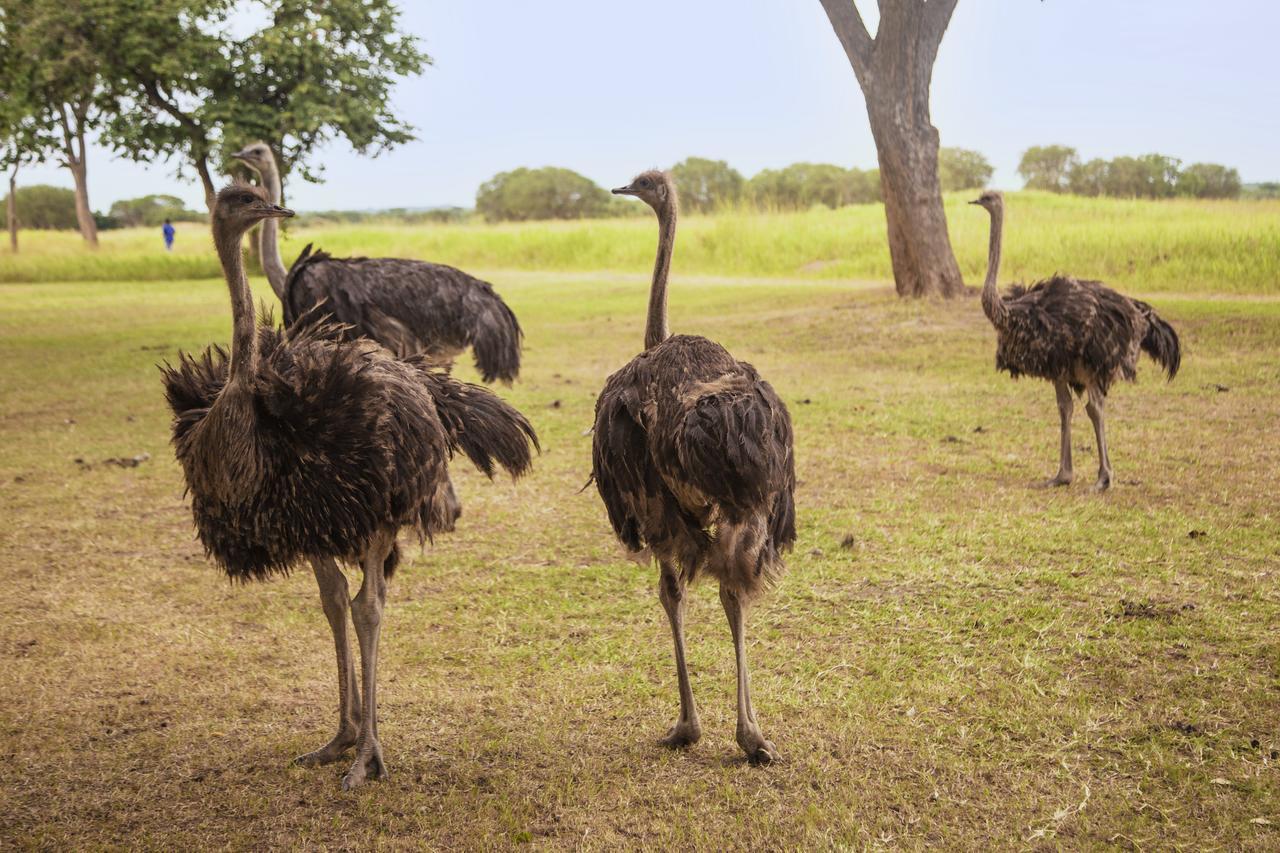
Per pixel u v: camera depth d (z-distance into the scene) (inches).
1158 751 143.9
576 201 2962.6
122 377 475.5
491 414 168.9
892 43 591.5
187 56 1023.0
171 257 1221.1
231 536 147.1
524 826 133.1
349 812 137.3
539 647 187.5
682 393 139.9
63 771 148.8
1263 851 122.6
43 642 193.8
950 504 258.5
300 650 190.5
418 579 222.4
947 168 2578.7
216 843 131.1
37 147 1094.4
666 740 152.1
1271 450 297.3
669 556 146.3
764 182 2618.1
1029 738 149.6
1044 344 264.1
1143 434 319.9
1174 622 184.5
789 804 135.6
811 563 221.6
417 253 1328.7
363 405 142.5
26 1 1015.0
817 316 609.6
